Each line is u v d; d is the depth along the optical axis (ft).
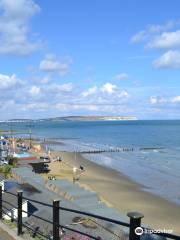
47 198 91.97
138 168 246.27
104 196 156.56
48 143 469.16
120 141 494.18
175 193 163.63
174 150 369.91
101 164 269.03
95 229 64.75
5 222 41.09
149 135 613.11
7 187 107.34
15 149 331.77
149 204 142.61
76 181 192.95
